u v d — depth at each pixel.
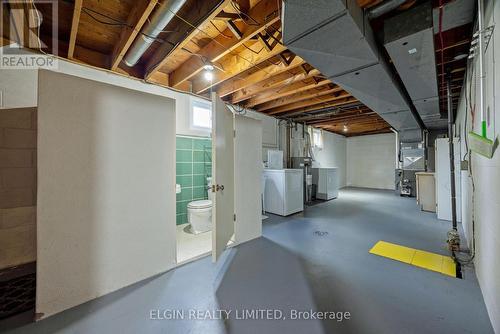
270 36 2.22
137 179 1.84
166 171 2.02
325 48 1.81
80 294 1.55
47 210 1.43
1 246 1.86
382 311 1.46
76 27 1.70
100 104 1.64
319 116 5.33
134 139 1.82
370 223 3.59
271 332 1.31
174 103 2.08
